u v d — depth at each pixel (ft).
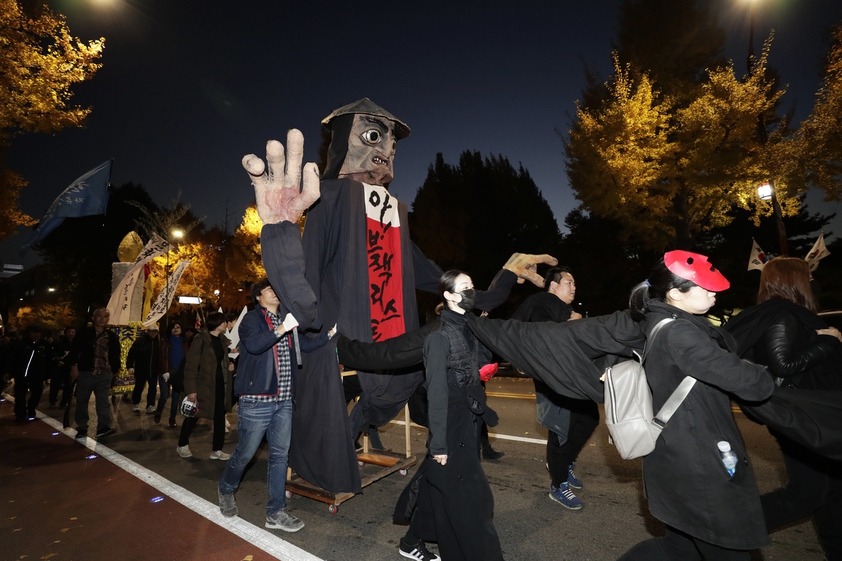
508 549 10.66
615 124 42.29
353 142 15.06
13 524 12.86
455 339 9.06
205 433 23.67
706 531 6.25
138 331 30.63
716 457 6.33
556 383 8.94
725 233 61.93
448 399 8.78
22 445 22.04
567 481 13.57
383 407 13.97
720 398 6.59
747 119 39.83
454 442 8.66
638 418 6.54
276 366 11.85
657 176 41.81
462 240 69.51
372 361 11.70
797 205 41.55
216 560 10.43
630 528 11.43
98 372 23.07
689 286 6.80
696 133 42.55
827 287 55.11
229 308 91.04
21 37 31.76
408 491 9.90
